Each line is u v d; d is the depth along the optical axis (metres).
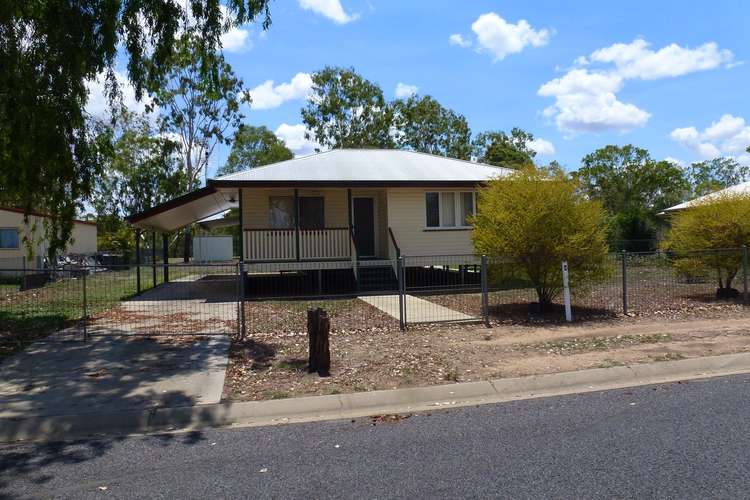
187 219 22.70
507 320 11.31
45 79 9.52
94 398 6.55
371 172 18.09
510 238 11.57
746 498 3.87
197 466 4.74
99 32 9.52
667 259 16.14
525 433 5.34
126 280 23.91
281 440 5.36
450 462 4.65
